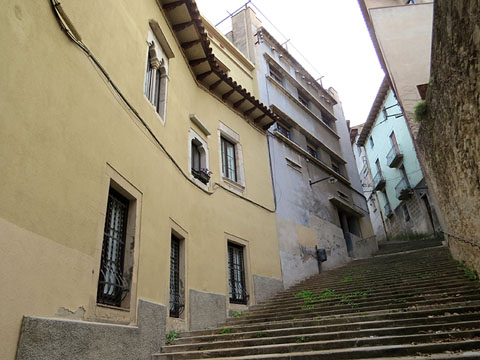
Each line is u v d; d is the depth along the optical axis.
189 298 7.70
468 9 4.46
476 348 4.27
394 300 7.00
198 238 8.77
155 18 8.45
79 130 4.82
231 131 12.20
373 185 29.62
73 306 4.14
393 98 24.62
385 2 15.43
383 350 4.45
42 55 4.30
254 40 18.03
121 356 4.73
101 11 5.98
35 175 3.88
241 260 10.52
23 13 4.07
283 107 17.38
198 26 9.57
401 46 11.27
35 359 3.38
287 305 8.98
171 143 8.21
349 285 9.62
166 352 5.91
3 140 3.51
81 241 4.48
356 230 19.83
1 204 3.37
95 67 5.46
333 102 23.83
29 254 3.61
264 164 13.49
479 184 5.46
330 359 4.59
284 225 13.12
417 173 21.92
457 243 8.30
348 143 23.75
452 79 5.49
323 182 17.67
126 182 5.86
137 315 5.46
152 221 6.56
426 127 7.66
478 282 6.95
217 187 10.35
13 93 3.74
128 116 6.30
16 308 3.33
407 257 12.27
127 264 5.62
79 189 4.62
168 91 8.59
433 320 5.41
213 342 5.89
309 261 13.64
